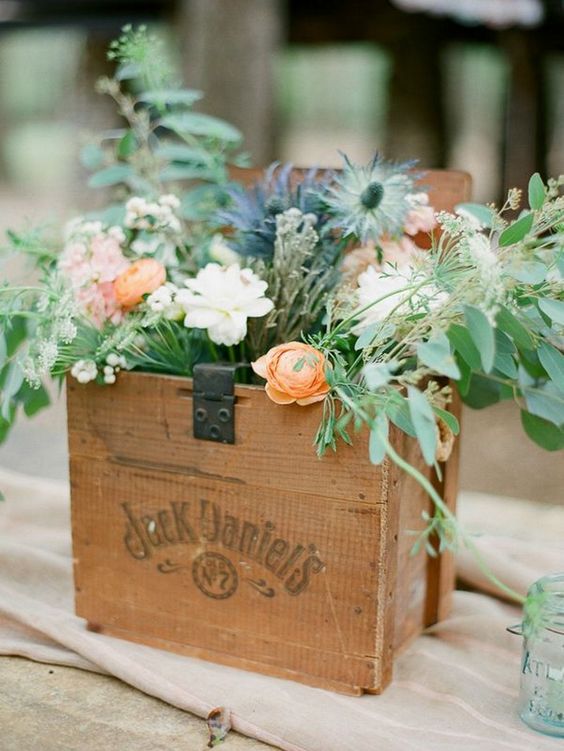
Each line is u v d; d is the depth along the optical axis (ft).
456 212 3.38
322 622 3.25
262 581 3.33
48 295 3.42
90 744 3.03
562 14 13.05
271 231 3.51
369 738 2.98
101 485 3.57
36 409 3.87
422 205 3.53
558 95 17.34
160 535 3.49
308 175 3.69
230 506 3.32
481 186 18.79
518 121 16.53
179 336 3.55
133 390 3.42
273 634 3.34
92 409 3.51
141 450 3.45
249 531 3.31
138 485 3.49
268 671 3.38
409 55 15.47
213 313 3.18
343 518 3.13
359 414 2.85
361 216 3.40
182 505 3.42
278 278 3.43
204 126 4.31
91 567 3.67
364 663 3.21
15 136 31.09
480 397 3.80
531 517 5.23
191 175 4.28
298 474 3.17
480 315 2.79
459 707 3.22
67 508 5.00
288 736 3.03
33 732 3.09
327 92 26.30
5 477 5.28
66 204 21.74
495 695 3.32
